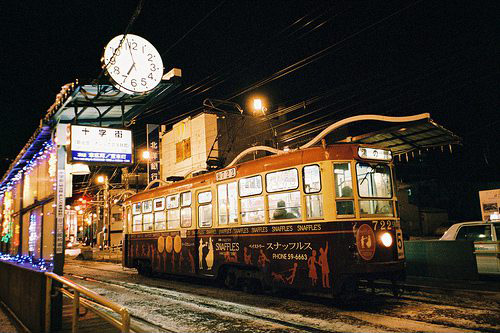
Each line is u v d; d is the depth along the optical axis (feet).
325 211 27.09
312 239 27.63
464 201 110.22
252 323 23.76
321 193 27.50
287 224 29.48
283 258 29.55
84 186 116.67
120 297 35.09
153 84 27.17
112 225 131.03
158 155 94.22
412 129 31.50
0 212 53.06
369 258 26.40
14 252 39.99
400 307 26.35
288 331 21.74
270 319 24.50
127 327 9.74
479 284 30.94
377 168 28.99
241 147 82.69
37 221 31.42
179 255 42.19
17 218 39.65
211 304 30.09
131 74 26.30
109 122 32.78
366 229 26.86
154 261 47.32
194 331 22.31
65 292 19.29
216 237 36.68
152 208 48.93
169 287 40.86
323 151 27.91
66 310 27.61
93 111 30.17
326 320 23.72
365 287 33.81
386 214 28.58
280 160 30.60
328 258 26.55
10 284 30.12
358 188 27.53
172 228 43.98
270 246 30.68
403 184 107.14
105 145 27.02
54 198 25.02
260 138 86.12
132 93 26.68
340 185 27.58
